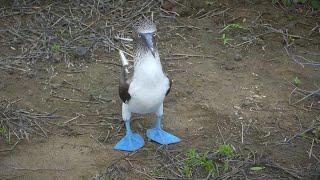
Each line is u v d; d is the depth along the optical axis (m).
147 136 3.24
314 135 3.27
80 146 3.19
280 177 3.02
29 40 3.93
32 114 3.38
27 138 3.23
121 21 4.12
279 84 3.63
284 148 3.19
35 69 3.72
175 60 3.82
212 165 3.04
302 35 4.06
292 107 3.46
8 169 3.06
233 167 3.06
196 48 3.93
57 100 3.49
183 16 4.22
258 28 4.10
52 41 3.92
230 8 4.27
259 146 3.20
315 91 3.53
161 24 4.12
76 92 3.55
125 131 3.29
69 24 4.06
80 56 3.82
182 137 3.25
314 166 3.08
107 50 3.89
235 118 3.37
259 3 4.31
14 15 4.15
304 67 3.79
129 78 3.06
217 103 3.47
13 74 3.68
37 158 3.12
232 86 3.60
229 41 4.00
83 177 3.02
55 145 3.20
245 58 3.85
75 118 3.36
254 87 3.60
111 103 3.47
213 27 4.12
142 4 4.25
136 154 3.15
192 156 3.07
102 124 3.33
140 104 3.06
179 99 3.50
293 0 4.30
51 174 3.04
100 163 3.10
